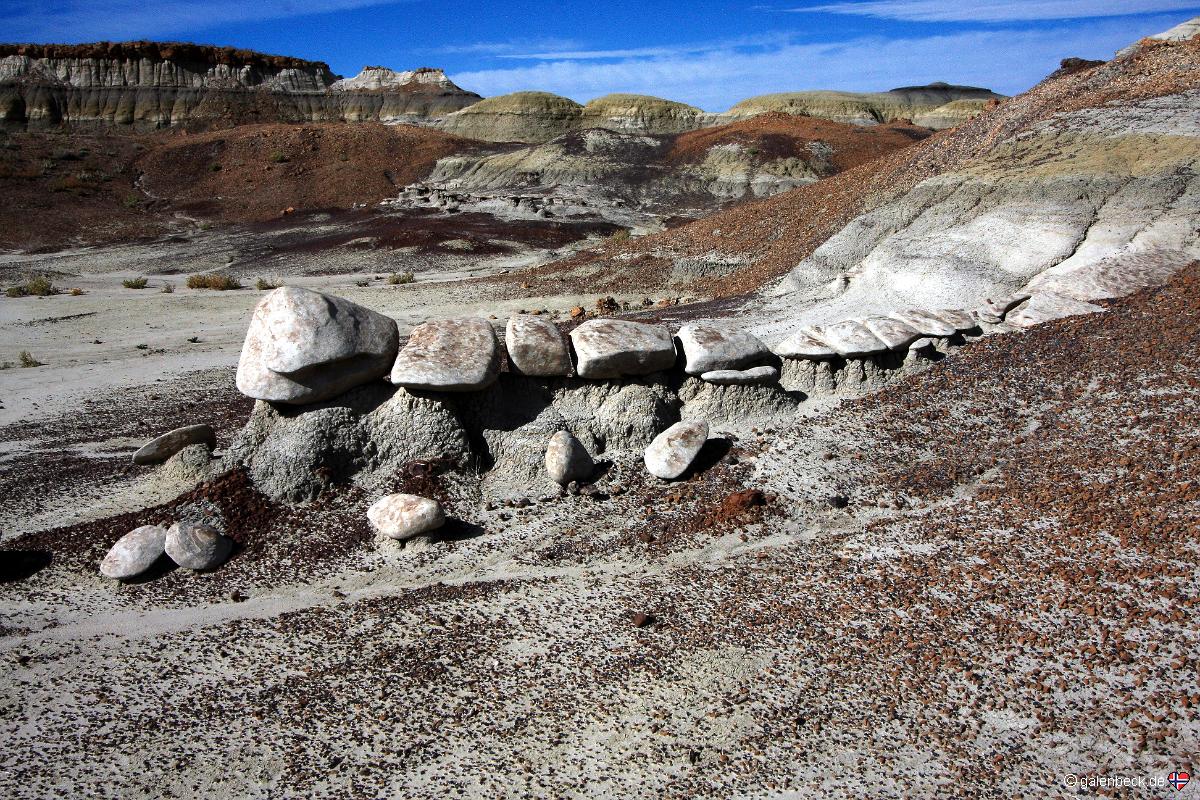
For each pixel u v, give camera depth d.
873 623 7.03
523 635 7.32
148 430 13.51
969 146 22.11
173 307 25.66
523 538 8.94
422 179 65.25
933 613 7.04
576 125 96.19
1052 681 6.21
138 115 89.44
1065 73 24.33
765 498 9.12
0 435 13.47
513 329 10.59
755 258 24.66
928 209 18.20
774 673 6.61
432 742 6.19
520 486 9.87
